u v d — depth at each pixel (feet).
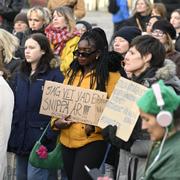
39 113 45.37
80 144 41.98
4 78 46.16
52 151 45.11
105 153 42.04
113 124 38.45
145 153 36.24
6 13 78.64
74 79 43.21
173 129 28.19
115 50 49.70
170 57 50.29
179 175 27.58
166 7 86.53
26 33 63.16
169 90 28.17
